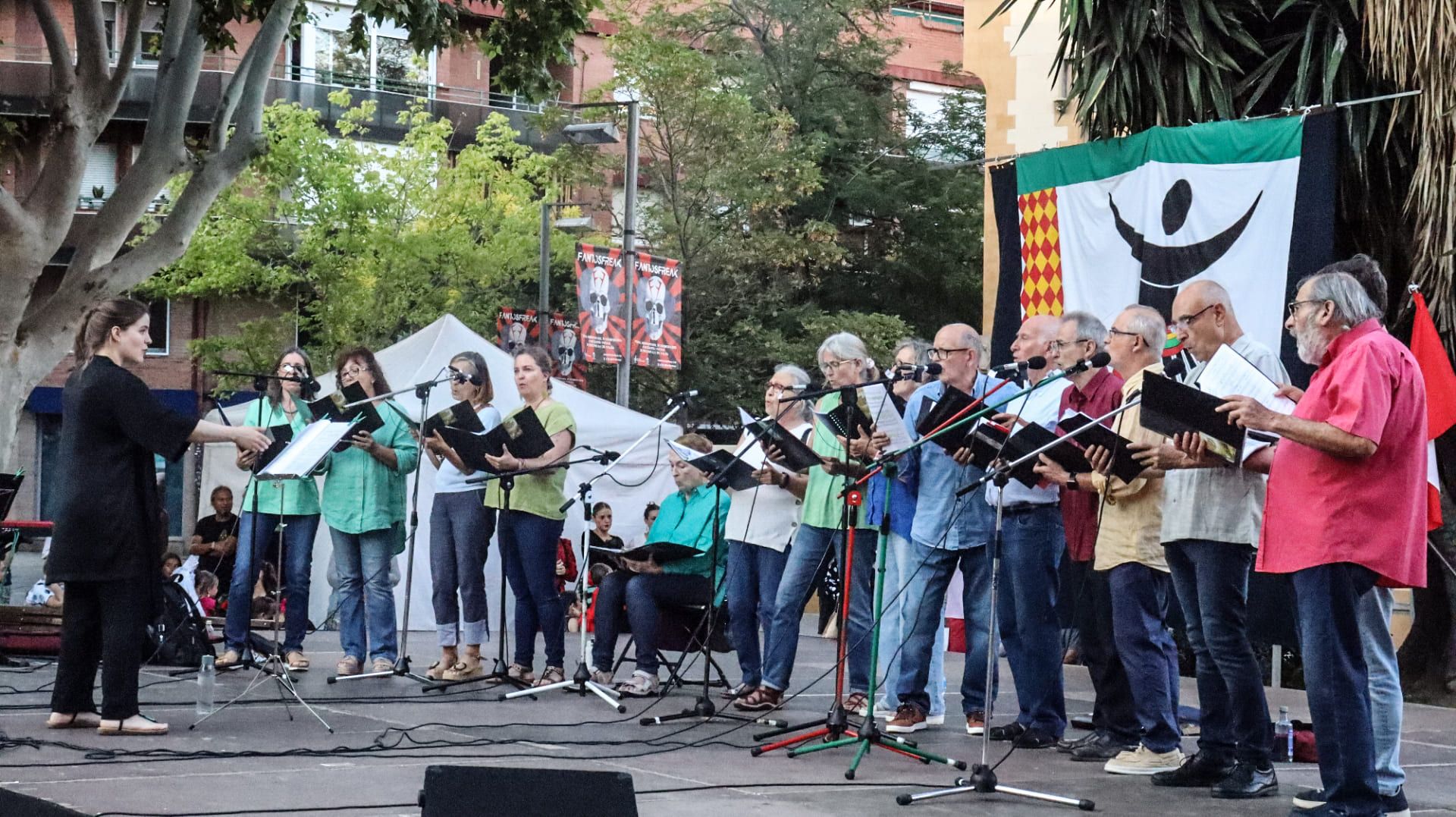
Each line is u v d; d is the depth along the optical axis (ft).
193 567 42.29
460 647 37.40
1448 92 30.83
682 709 25.23
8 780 16.85
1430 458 18.37
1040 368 18.86
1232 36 35.50
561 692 27.30
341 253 86.58
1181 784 18.85
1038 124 49.24
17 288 43.50
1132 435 19.56
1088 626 22.27
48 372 44.29
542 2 46.93
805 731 22.45
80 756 18.70
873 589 25.11
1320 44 34.73
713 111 93.04
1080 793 18.22
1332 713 15.88
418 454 29.25
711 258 96.58
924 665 23.35
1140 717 20.06
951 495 22.77
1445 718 28.17
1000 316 39.70
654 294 67.31
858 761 19.45
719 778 18.51
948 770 19.66
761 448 23.53
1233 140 34.58
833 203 109.60
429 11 44.39
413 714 23.79
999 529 18.21
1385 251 34.45
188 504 87.51
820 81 110.63
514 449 25.71
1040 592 22.04
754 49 111.45
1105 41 36.04
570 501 27.94
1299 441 15.71
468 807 12.66
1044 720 22.26
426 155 87.92
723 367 97.35
